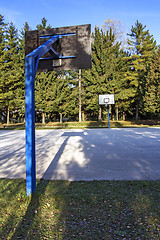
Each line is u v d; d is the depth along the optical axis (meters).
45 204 3.04
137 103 26.56
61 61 4.53
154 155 6.75
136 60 25.06
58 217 2.64
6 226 2.47
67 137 12.55
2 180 4.22
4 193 3.48
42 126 23.52
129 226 2.38
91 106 25.23
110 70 23.02
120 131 16.08
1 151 8.06
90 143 9.83
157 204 2.94
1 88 23.98
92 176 4.52
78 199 3.18
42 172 4.91
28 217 2.67
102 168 5.24
